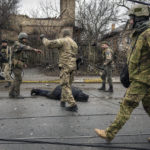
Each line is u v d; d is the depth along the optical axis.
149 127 4.07
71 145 3.19
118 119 3.11
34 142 3.28
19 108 5.41
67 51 5.10
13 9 26.28
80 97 6.55
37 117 4.61
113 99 7.03
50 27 23.41
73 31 24.73
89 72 15.73
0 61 9.52
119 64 16.12
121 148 3.12
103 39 21.66
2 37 26.53
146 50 2.99
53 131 3.75
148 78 3.01
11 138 3.41
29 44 24.36
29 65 21.31
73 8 25.30
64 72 5.11
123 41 16.77
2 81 11.25
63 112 5.06
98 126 4.06
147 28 3.00
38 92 7.39
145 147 3.15
